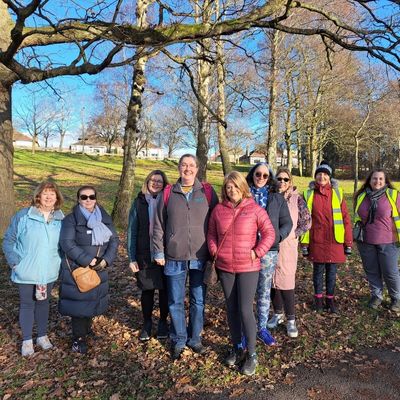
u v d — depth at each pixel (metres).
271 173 4.69
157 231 4.28
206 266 4.09
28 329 4.48
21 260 4.39
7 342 4.80
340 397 3.58
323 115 24.86
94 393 3.69
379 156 45.09
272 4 6.26
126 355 4.42
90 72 5.11
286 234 4.52
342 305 5.82
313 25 13.31
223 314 5.52
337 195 5.42
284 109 18.28
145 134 68.88
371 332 4.91
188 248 4.21
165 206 4.29
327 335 4.84
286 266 4.80
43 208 4.50
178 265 4.25
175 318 4.30
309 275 7.34
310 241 5.54
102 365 4.21
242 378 3.90
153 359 4.32
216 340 4.73
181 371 4.04
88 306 4.38
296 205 4.91
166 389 3.74
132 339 4.80
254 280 3.99
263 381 3.86
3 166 8.15
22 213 4.46
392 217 5.56
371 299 5.75
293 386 3.77
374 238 5.58
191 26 6.17
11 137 8.30
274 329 5.03
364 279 7.04
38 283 4.40
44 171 29.33
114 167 38.59
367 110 16.95
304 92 18.88
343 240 5.39
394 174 44.84
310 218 4.95
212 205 4.35
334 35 6.61
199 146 14.64
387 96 14.77
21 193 16.97
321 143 36.91
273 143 14.70
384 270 5.55
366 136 23.94
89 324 4.83
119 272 7.46
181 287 4.31
